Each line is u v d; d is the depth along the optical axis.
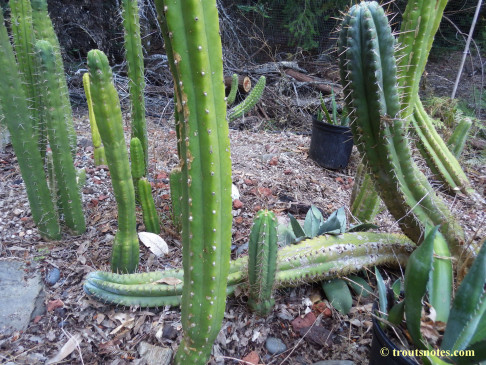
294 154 3.15
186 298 0.98
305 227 1.69
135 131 1.92
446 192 2.29
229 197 0.88
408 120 1.44
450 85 5.23
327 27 5.70
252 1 5.79
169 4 0.69
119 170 1.34
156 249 1.71
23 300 1.43
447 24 5.63
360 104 1.14
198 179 0.83
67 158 1.62
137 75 1.77
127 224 1.46
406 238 1.62
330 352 1.29
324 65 5.53
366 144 1.22
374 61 1.05
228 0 5.69
